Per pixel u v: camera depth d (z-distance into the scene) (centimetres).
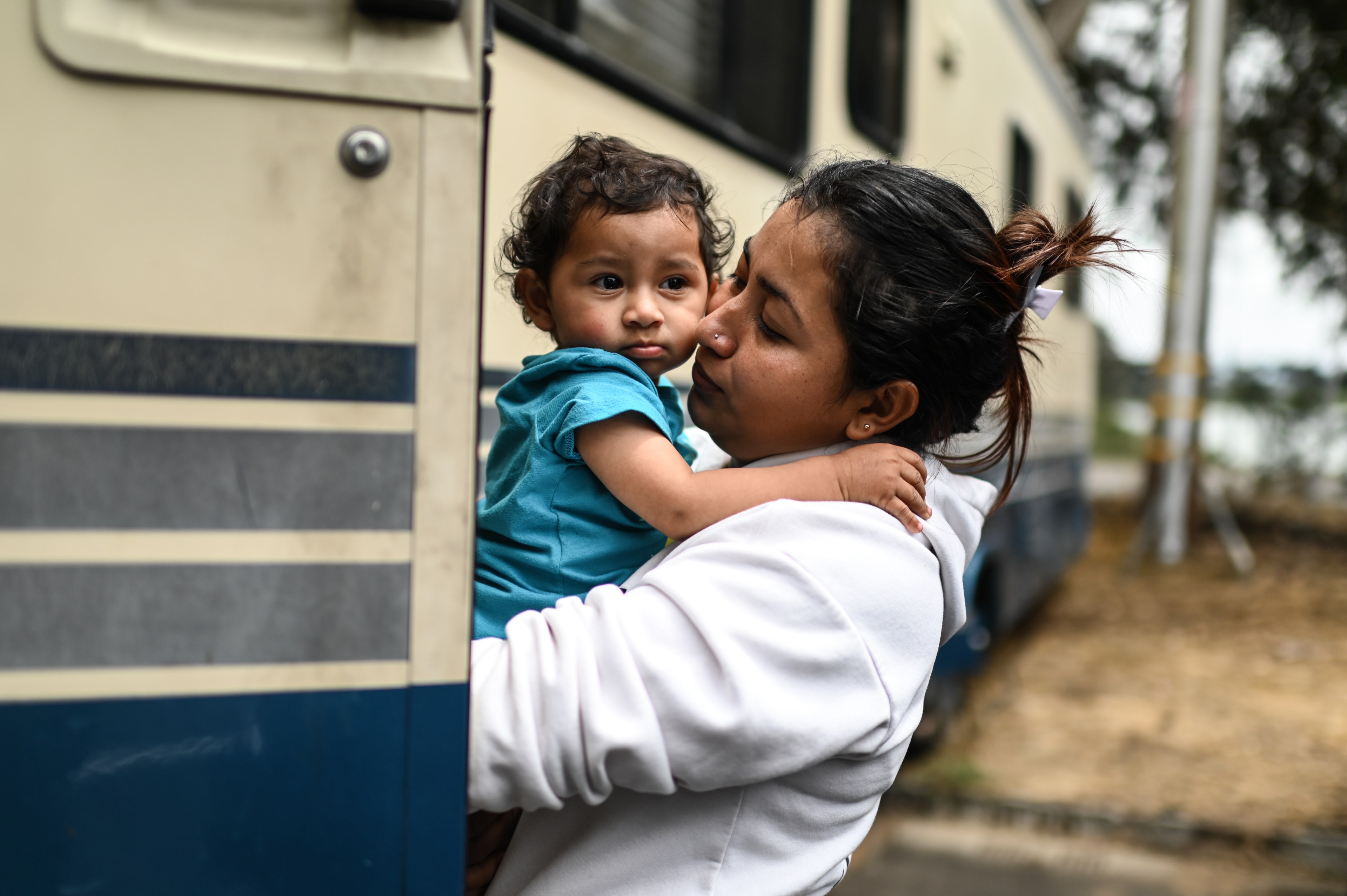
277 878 90
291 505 89
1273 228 1112
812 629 102
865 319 112
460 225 92
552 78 208
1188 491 916
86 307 85
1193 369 865
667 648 99
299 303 89
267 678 89
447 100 91
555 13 214
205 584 88
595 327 126
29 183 84
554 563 116
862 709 104
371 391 90
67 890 86
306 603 90
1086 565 902
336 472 90
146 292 86
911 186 116
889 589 108
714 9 285
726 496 112
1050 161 676
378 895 92
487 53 98
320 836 91
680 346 130
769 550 104
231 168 87
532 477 118
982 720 512
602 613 102
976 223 118
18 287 83
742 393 118
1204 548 944
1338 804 410
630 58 247
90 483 85
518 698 97
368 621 91
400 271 91
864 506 112
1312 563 898
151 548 87
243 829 89
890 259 112
